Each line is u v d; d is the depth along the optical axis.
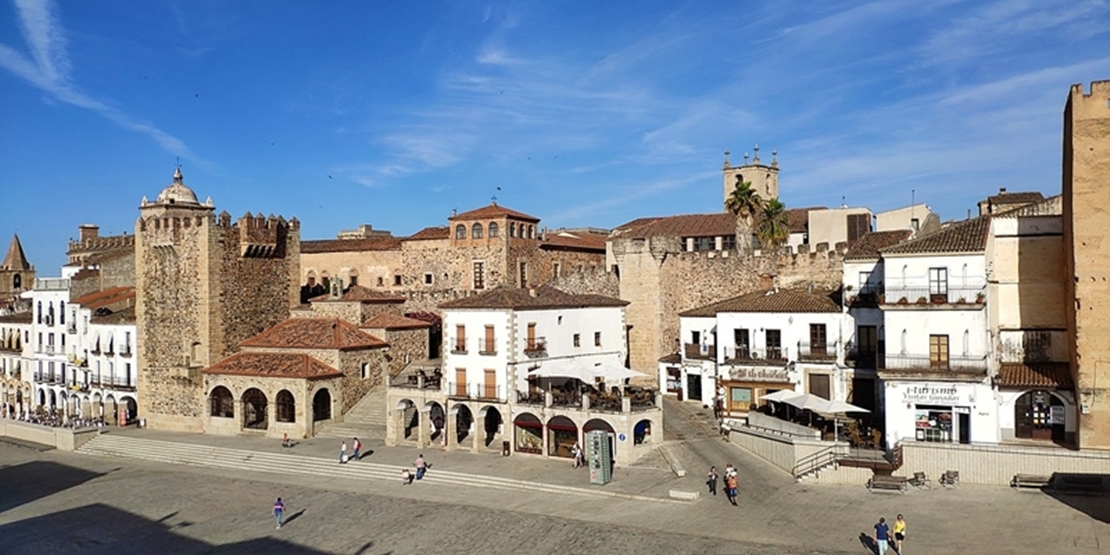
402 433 66.56
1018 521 40.59
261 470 63.34
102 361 90.75
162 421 82.56
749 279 77.56
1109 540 37.53
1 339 108.31
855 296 59.19
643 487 50.31
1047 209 57.69
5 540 49.28
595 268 90.50
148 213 91.19
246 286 84.69
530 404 60.12
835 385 59.53
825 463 49.50
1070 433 50.25
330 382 73.31
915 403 52.00
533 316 63.31
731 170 116.62
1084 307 48.47
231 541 46.53
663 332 78.94
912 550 37.56
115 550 46.41
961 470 47.78
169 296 82.94
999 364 54.16
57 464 71.62
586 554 40.62
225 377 75.75
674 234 92.00
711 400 67.25
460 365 63.75
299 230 90.81
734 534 41.47
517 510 47.81
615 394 60.19
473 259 92.81
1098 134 48.59
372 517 48.81
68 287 96.94
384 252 99.56
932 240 54.09
